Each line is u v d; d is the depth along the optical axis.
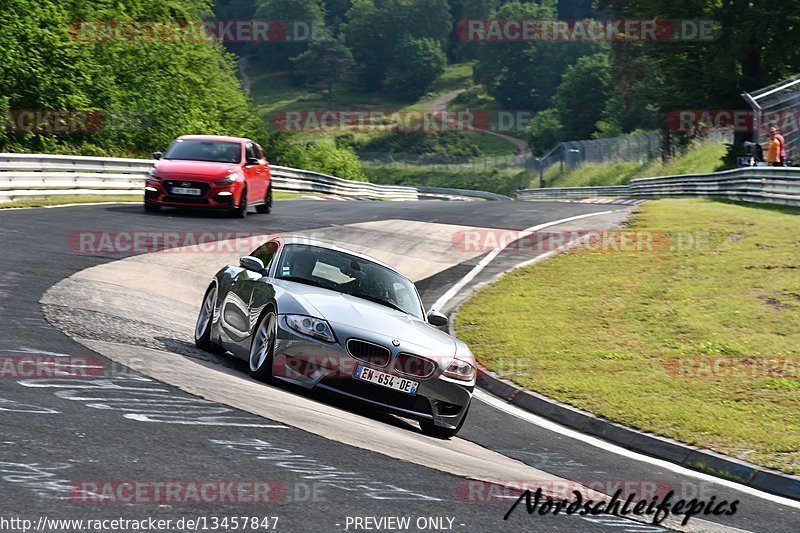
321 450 13.27
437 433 18.36
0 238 34.03
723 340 30.20
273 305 18.23
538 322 33.34
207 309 22.34
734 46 108.38
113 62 99.62
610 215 65.12
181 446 12.09
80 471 10.46
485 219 61.59
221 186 49.41
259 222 51.22
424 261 45.84
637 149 160.88
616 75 178.50
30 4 80.12
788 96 84.38
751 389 24.91
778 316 33.12
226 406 14.92
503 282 40.94
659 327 32.31
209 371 18.25
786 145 84.25
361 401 17.34
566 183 174.75
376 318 18.36
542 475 15.82
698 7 112.12
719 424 21.47
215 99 127.06
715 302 35.50
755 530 14.14
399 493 11.79
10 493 9.41
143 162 66.25
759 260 42.47
